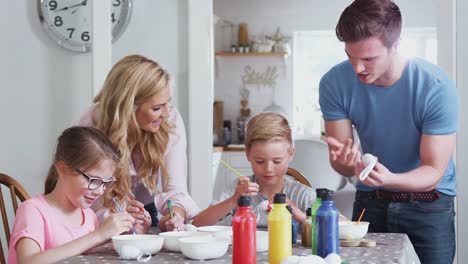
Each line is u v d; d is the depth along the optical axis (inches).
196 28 128.6
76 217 80.6
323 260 59.1
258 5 261.0
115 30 130.5
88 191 75.1
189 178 129.6
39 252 70.0
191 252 66.4
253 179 95.7
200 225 88.0
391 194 92.0
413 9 251.4
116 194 89.0
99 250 73.2
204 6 128.5
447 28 124.2
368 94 90.5
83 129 76.3
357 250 70.1
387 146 91.7
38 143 133.3
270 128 91.1
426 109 87.4
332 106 94.1
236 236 60.1
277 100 263.1
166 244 72.3
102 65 128.3
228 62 265.4
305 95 263.0
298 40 262.2
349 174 95.5
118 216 73.5
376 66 82.0
